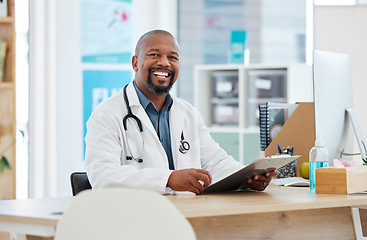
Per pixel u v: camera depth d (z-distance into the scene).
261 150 3.29
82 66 5.56
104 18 5.69
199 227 2.00
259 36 6.20
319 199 2.23
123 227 1.54
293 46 6.14
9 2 4.37
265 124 3.26
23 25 4.85
